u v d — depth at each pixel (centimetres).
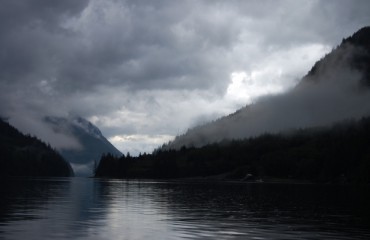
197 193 11206
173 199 8494
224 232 3906
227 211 5981
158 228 4081
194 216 5241
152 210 5944
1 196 7981
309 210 6262
